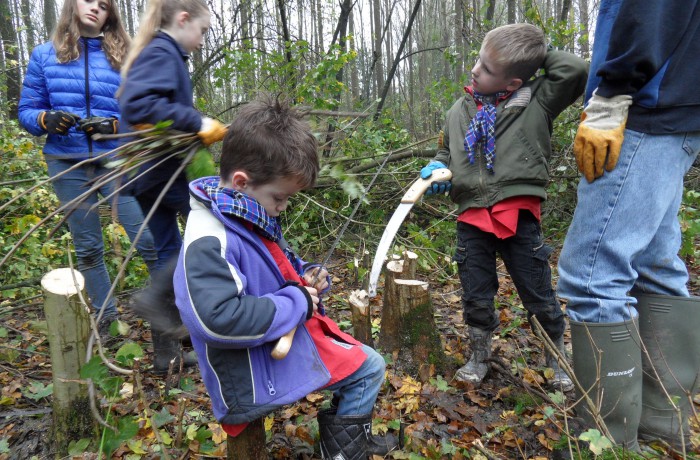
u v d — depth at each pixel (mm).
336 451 1741
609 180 1786
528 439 2062
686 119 1723
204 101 5594
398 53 8227
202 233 1467
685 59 1685
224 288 1397
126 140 2322
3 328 3131
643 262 1943
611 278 1809
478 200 2330
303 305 1541
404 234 5215
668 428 1910
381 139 5273
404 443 2037
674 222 1899
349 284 4250
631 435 1824
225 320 1364
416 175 5234
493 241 2438
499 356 2760
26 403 2438
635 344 1792
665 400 1912
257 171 1513
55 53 2703
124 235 3949
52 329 1888
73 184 2752
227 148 1546
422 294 2619
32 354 2982
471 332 2516
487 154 2285
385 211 5344
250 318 1406
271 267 1604
